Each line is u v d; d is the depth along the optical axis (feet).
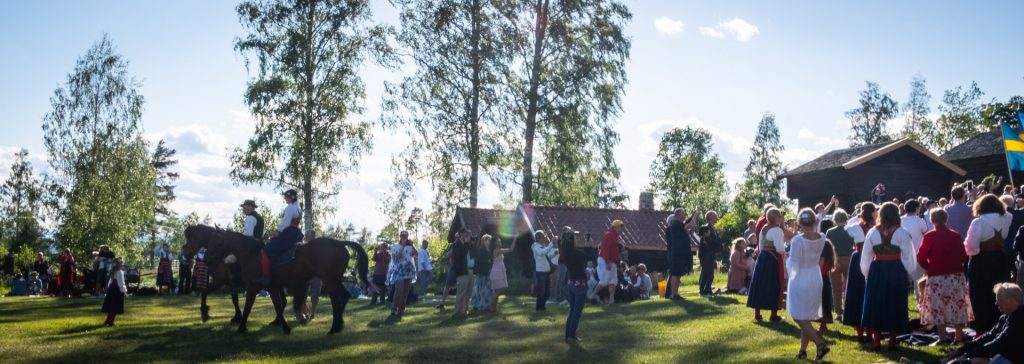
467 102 114.42
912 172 111.96
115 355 35.99
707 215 58.95
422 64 112.98
